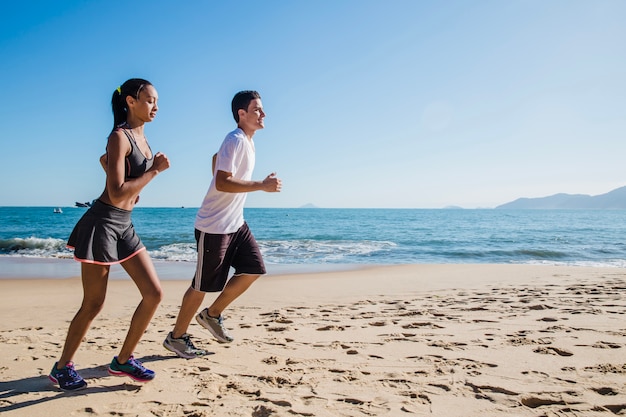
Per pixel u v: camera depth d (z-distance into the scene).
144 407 2.14
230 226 2.97
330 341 3.51
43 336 3.98
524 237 23.78
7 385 2.49
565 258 13.99
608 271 9.10
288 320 4.51
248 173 3.03
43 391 2.38
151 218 55.31
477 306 5.07
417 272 9.62
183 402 2.21
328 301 6.03
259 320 4.60
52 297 6.77
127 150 2.27
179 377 2.61
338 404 2.14
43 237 22.94
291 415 2.01
